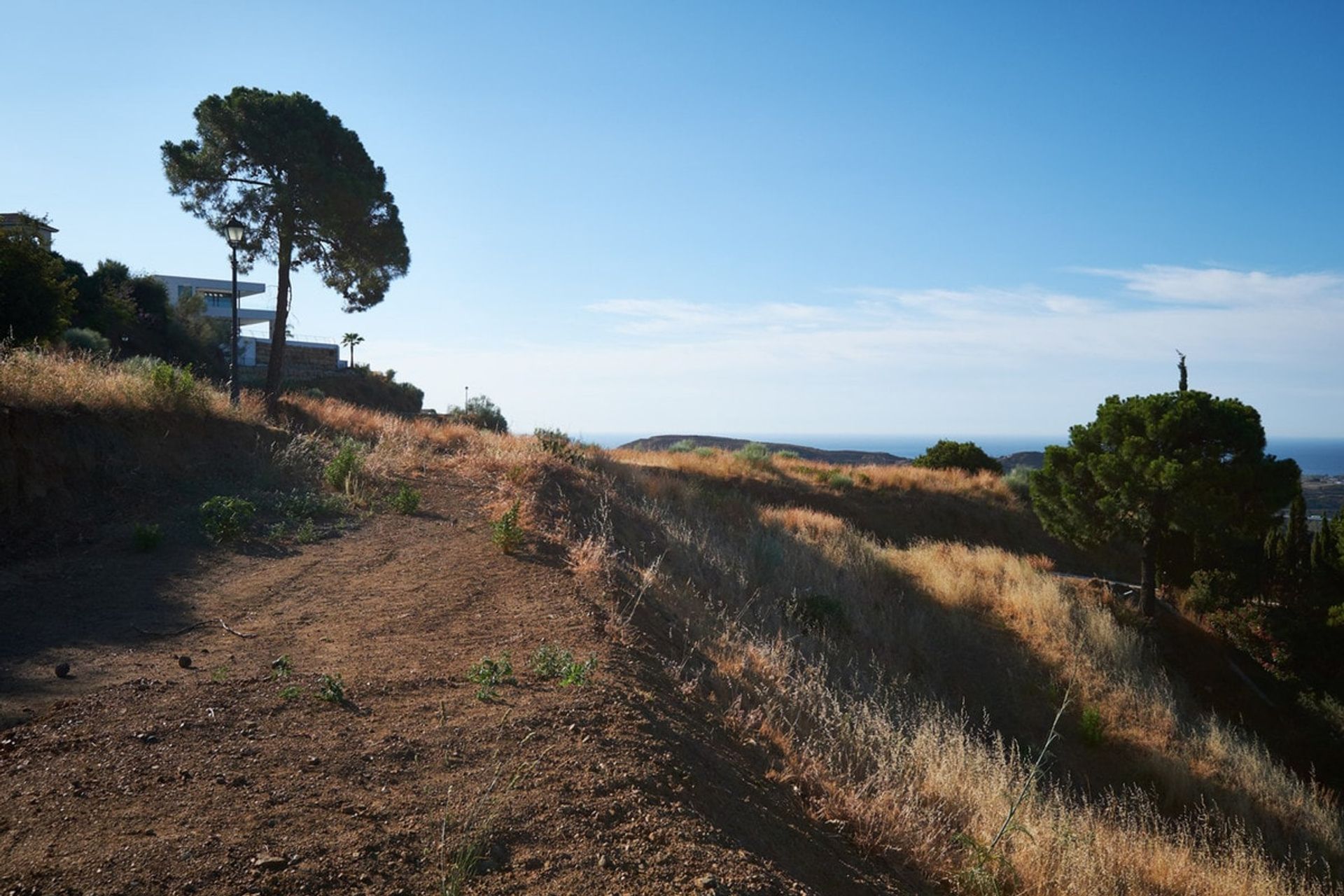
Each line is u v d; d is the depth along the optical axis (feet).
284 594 25.46
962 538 92.02
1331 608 57.77
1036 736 41.19
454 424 72.79
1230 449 57.52
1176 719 43.50
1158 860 23.59
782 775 19.08
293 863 10.52
